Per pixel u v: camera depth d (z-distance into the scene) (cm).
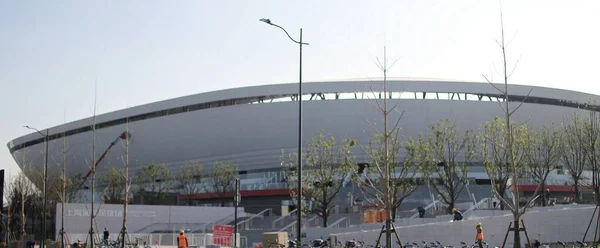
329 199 6097
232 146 10494
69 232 5728
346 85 9662
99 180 10100
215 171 9306
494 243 3831
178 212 6406
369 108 9606
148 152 11169
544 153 6275
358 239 4191
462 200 7431
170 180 9469
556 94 9606
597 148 5562
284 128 10069
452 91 9431
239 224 6397
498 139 4922
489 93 9488
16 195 6825
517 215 2614
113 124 11475
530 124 9462
